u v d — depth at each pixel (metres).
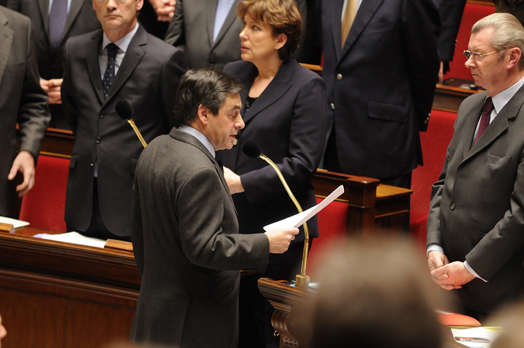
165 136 7.65
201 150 7.35
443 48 15.02
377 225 12.23
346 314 2.47
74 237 10.87
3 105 11.83
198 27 14.34
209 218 7.05
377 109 12.27
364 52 12.17
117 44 11.22
